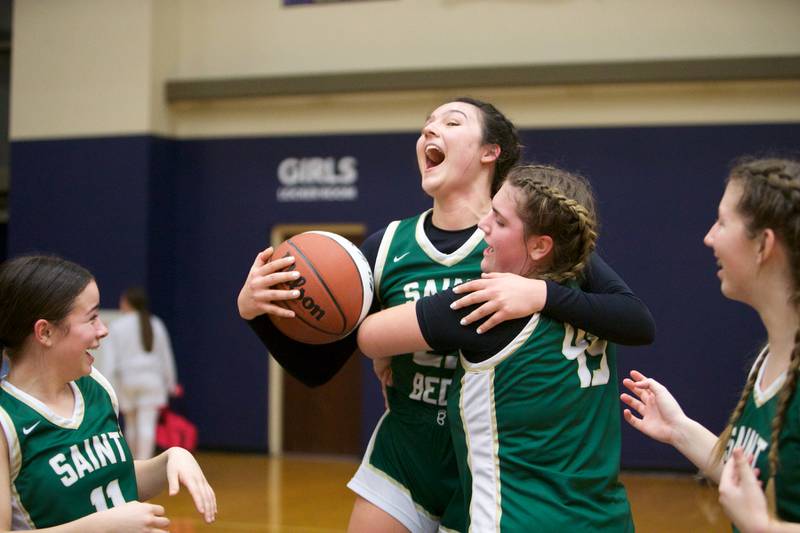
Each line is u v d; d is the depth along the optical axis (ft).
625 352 27.25
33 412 6.91
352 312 7.75
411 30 29.22
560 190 7.20
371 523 8.63
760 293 5.63
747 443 5.68
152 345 25.52
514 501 6.70
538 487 6.72
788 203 5.39
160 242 30.45
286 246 7.85
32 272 7.00
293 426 30.30
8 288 6.95
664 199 27.22
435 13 28.99
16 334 6.97
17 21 31.35
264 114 30.50
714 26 27.04
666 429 6.76
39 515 6.81
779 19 26.66
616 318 7.05
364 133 29.63
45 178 30.94
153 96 30.19
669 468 26.81
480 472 6.89
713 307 26.81
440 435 8.39
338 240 7.93
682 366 26.91
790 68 25.79
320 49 30.04
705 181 26.99
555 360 6.85
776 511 5.35
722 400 26.66
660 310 27.12
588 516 6.67
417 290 8.28
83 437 7.09
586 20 27.84
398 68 29.09
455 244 8.35
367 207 29.60
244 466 27.61
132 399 25.48
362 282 7.84
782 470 5.26
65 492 6.86
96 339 7.20
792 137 26.50
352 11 29.73
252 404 30.30
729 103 26.89
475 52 28.68
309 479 25.09
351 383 29.89
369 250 8.86
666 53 27.35
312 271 7.62
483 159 8.46
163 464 7.75
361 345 7.52
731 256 5.65
